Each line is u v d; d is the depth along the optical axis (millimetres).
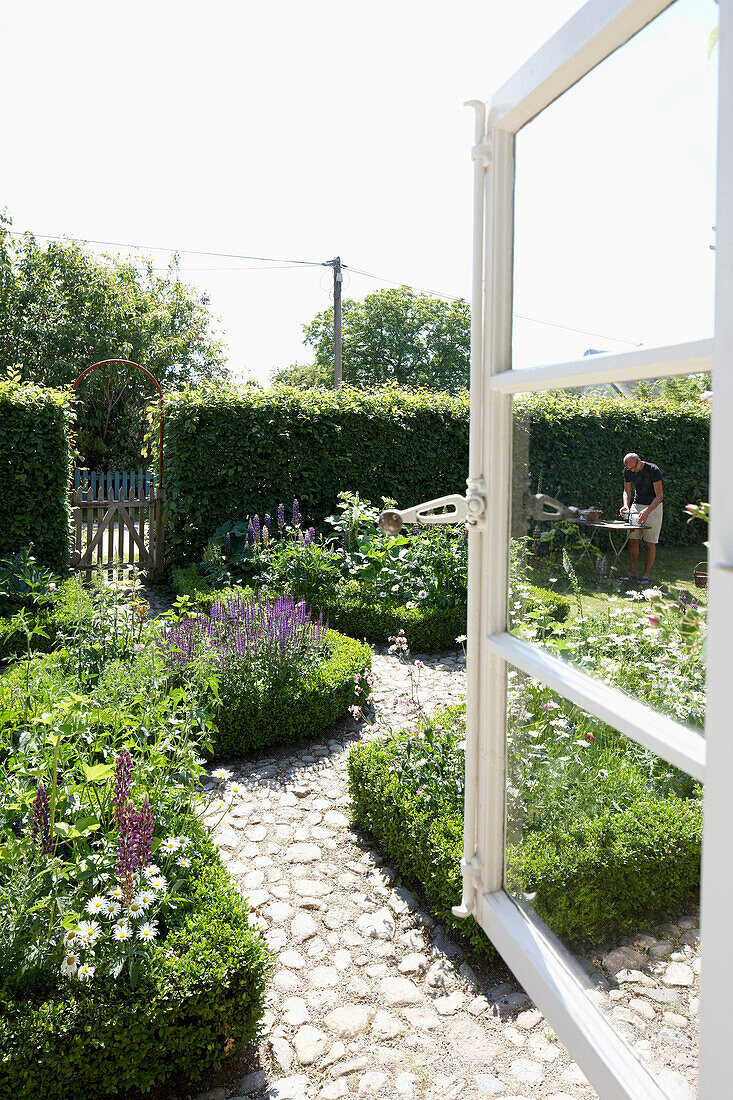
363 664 5465
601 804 1223
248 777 4496
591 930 1260
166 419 9500
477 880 1771
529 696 1506
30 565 7504
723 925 867
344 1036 2527
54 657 4441
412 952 2963
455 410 10867
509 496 1598
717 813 868
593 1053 1203
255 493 9742
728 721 847
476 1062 2391
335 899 3307
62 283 24875
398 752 3914
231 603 6078
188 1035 2273
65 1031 2123
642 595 1072
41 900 2318
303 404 9914
